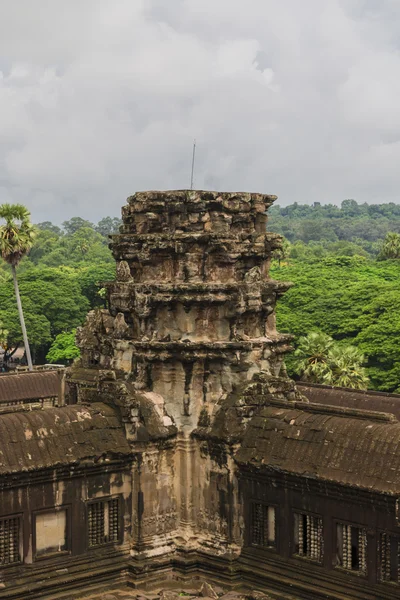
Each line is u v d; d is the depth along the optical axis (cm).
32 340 10556
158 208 3175
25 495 2730
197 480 3094
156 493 3053
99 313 3422
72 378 3547
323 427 2814
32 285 11038
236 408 3002
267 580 2855
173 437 3095
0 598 2642
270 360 3203
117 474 2972
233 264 3152
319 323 9019
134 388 3119
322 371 5903
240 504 2975
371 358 8012
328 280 10338
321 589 2697
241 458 2925
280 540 2845
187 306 3061
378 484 2542
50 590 2767
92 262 17138
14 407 3009
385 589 2539
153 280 3164
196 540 3073
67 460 2792
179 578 2984
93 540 2923
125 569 2962
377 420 2770
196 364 3095
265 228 3344
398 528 2509
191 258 3095
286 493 2827
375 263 12556
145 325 3130
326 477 2661
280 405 3022
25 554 2728
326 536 2708
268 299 3206
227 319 3108
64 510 2838
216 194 3128
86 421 2947
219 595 2831
